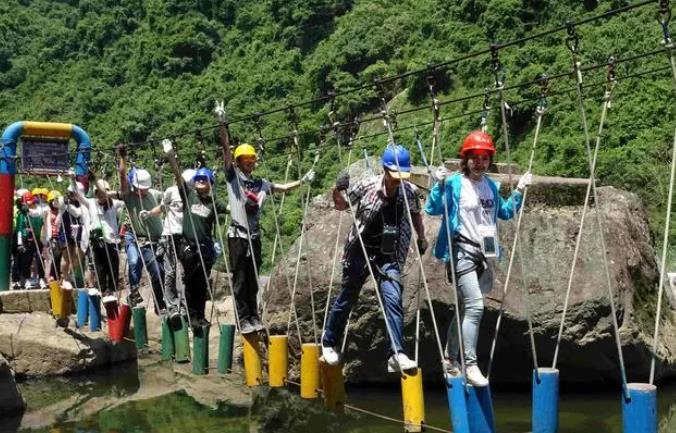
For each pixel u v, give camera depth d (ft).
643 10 74.69
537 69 74.74
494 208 14.97
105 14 155.22
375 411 18.63
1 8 167.43
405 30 100.12
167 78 131.13
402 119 84.33
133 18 149.18
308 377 17.69
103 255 27.81
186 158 43.52
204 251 22.98
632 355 19.20
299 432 17.20
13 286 36.99
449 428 16.48
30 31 162.91
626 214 21.43
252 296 19.97
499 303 19.49
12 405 20.66
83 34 152.76
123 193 26.02
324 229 22.85
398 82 92.94
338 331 16.38
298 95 107.65
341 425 17.43
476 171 14.76
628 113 68.28
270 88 110.83
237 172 19.84
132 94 131.54
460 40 87.92
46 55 152.15
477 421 13.88
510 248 20.34
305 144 89.40
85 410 20.79
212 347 26.45
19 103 144.46
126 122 116.98
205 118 111.04
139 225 26.30
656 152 63.46
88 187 33.01
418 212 15.74
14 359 26.03
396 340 14.85
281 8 128.36
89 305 28.25
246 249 19.71
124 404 21.22
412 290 20.29
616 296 19.27
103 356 27.14
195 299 23.68
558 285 19.70
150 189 26.27
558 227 20.62
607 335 19.07
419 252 15.89
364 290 20.51
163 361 27.07
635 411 11.84
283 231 62.08
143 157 36.42
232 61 126.62
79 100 133.28
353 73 101.86
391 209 15.49
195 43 132.67
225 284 37.40
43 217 35.24
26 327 27.37
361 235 15.52
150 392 22.62
